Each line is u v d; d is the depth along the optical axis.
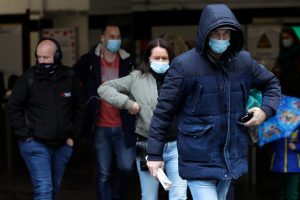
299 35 12.51
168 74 7.09
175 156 9.13
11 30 18.53
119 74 11.25
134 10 18.03
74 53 18.28
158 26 18.00
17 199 13.73
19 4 18.47
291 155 11.22
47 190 9.95
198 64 6.90
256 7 17.53
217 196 7.31
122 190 11.31
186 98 7.05
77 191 14.27
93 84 11.18
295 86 11.74
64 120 10.15
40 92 9.99
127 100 9.42
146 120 9.38
